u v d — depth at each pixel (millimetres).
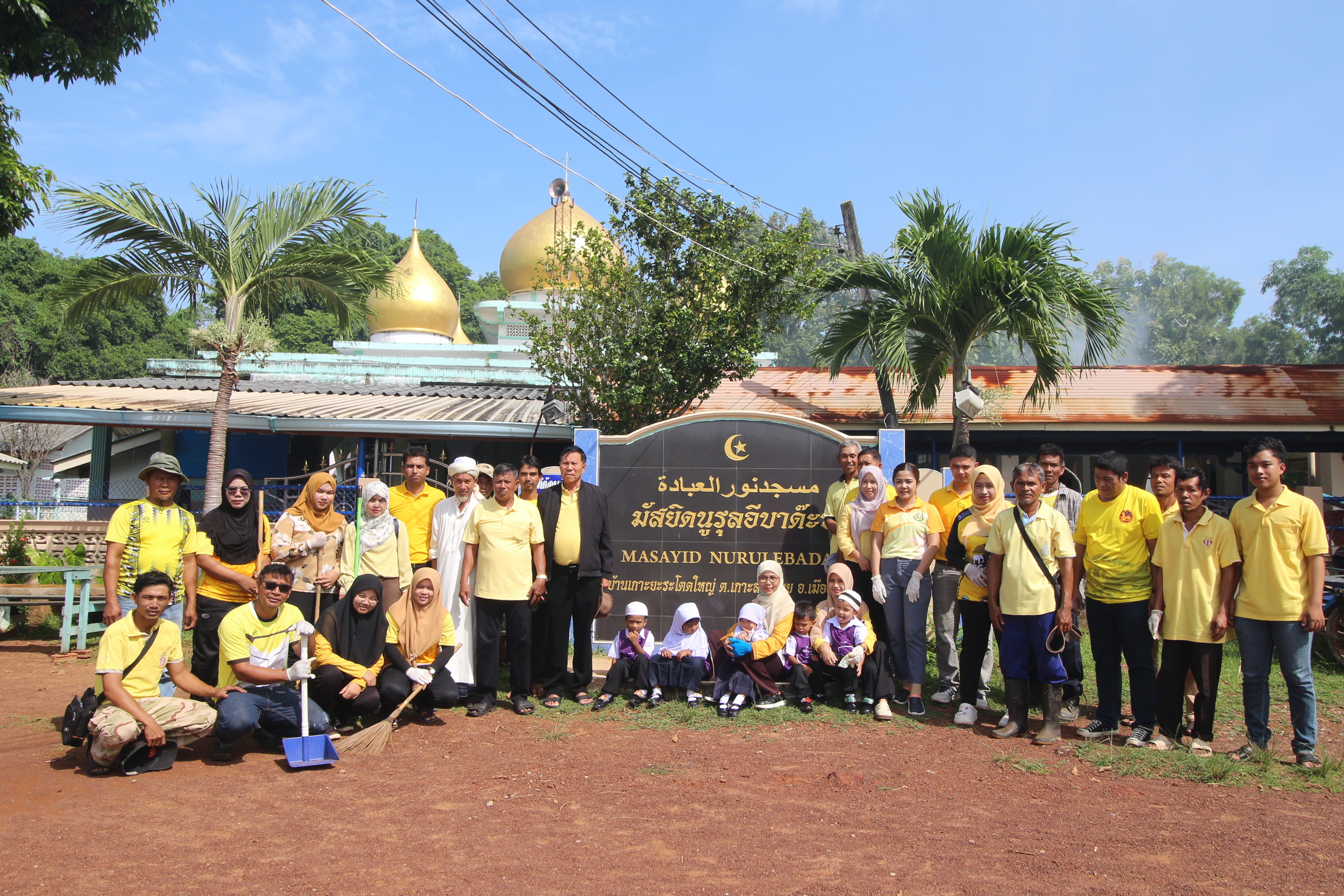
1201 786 4992
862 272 11305
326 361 16938
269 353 10203
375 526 6719
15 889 3578
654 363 12031
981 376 14320
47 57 10719
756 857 3961
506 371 16984
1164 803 4707
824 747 5734
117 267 9883
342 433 11414
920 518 6723
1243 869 3854
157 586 5324
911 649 6578
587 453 7758
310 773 5199
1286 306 40406
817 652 6766
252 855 3941
